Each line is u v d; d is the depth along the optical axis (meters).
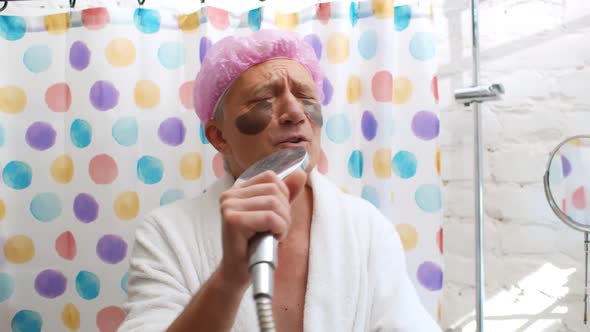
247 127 0.86
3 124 1.29
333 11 1.26
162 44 1.29
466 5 1.32
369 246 0.88
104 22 1.26
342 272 0.84
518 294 1.26
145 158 1.27
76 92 1.26
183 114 1.29
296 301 0.83
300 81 0.88
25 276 1.29
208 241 0.86
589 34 1.24
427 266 1.21
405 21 1.26
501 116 1.28
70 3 1.28
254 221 0.48
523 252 1.26
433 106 1.23
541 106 1.26
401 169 1.24
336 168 1.24
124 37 1.27
